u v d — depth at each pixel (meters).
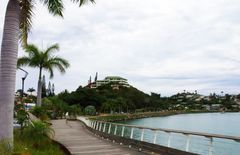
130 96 194.12
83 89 141.12
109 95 165.12
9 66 12.67
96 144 21.41
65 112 70.94
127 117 150.25
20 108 20.45
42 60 33.78
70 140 23.91
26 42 14.76
